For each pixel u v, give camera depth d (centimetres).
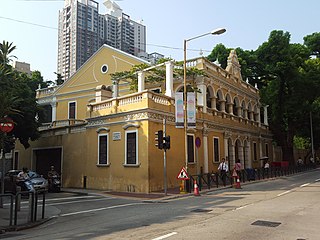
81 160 2480
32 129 2333
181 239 753
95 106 2394
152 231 854
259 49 4088
